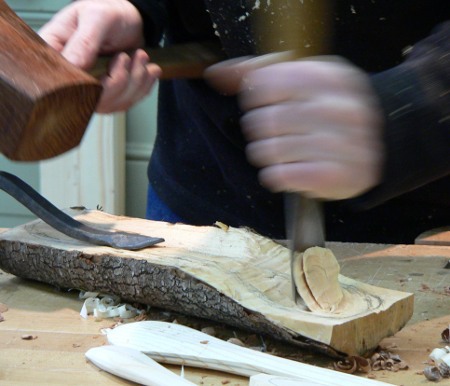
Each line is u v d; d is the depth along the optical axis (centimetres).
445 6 128
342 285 114
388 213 155
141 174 253
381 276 133
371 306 107
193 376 102
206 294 112
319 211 107
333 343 101
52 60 92
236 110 150
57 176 241
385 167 88
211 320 117
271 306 107
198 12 147
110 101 128
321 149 82
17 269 133
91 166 239
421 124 88
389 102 87
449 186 150
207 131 160
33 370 102
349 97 83
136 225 138
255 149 85
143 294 119
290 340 105
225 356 102
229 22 132
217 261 120
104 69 126
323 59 88
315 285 107
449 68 89
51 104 87
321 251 108
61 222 133
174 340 107
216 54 137
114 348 105
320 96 82
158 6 140
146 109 246
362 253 143
